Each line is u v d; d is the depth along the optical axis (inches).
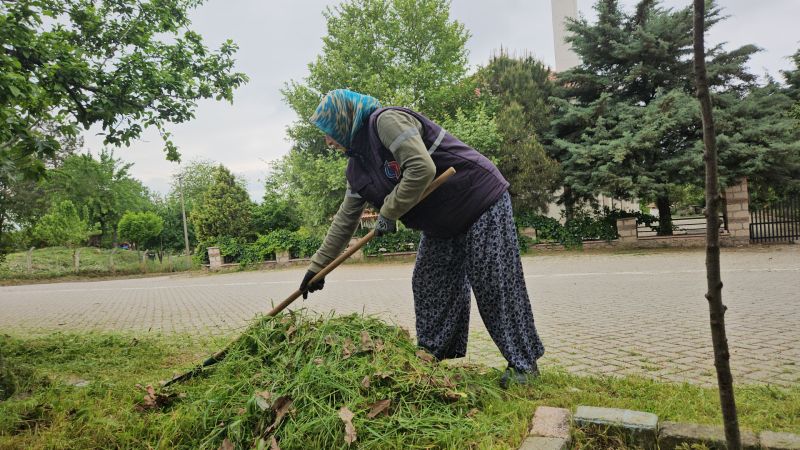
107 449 84.8
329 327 107.1
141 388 109.4
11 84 138.9
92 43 205.5
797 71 721.0
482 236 106.4
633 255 524.7
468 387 99.5
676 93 550.6
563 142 603.5
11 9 157.5
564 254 586.6
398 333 112.3
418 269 118.6
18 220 771.4
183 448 84.5
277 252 746.8
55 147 152.8
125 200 1487.5
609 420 78.5
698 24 50.2
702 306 230.1
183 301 402.9
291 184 763.4
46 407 101.0
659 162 565.9
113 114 197.0
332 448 76.4
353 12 723.4
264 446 77.5
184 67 221.0
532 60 708.0
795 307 214.7
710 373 126.6
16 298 549.3
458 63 723.4
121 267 942.4
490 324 109.9
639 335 178.1
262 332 112.3
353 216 117.6
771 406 92.1
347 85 699.4
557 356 153.5
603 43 617.3
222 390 96.3
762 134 540.7
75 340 194.1
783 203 555.5
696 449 71.8
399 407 86.3
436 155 103.2
